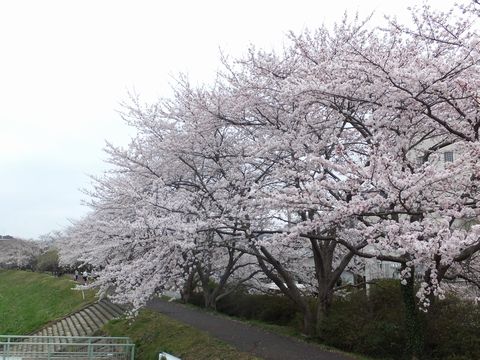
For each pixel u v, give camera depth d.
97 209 15.58
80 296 31.73
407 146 9.92
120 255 13.16
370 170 7.49
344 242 9.34
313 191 7.86
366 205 7.41
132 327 18.03
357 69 8.26
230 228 11.55
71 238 24.44
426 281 8.45
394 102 8.75
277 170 10.87
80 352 14.95
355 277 18.06
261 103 11.39
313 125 10.43
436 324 9.66
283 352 10.82
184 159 13.54
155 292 12.77
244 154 12.46
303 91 8.83
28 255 65.31
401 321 10.38
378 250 8.02
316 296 15.76
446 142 10.37
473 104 8.43
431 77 7.89
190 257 12.24
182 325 15.53
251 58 11.52
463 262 10.19
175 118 13.52
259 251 13.18
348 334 10.92
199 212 11.45
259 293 19.86
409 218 9.55
